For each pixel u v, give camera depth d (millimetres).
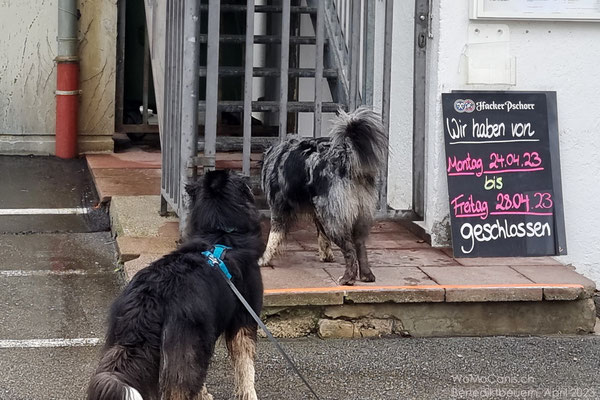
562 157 6020
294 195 5375
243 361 4402
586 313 5406
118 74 8141
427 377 4875
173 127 6051
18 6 7707
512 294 5309
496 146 5891
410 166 6293
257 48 8742
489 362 5039
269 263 5570
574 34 5957
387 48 5824
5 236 6316
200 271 4176
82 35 7840
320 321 5238
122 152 8102
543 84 5973
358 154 5098
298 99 8070
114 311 4066
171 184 6102
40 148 7906
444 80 5879
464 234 5812
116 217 6391
